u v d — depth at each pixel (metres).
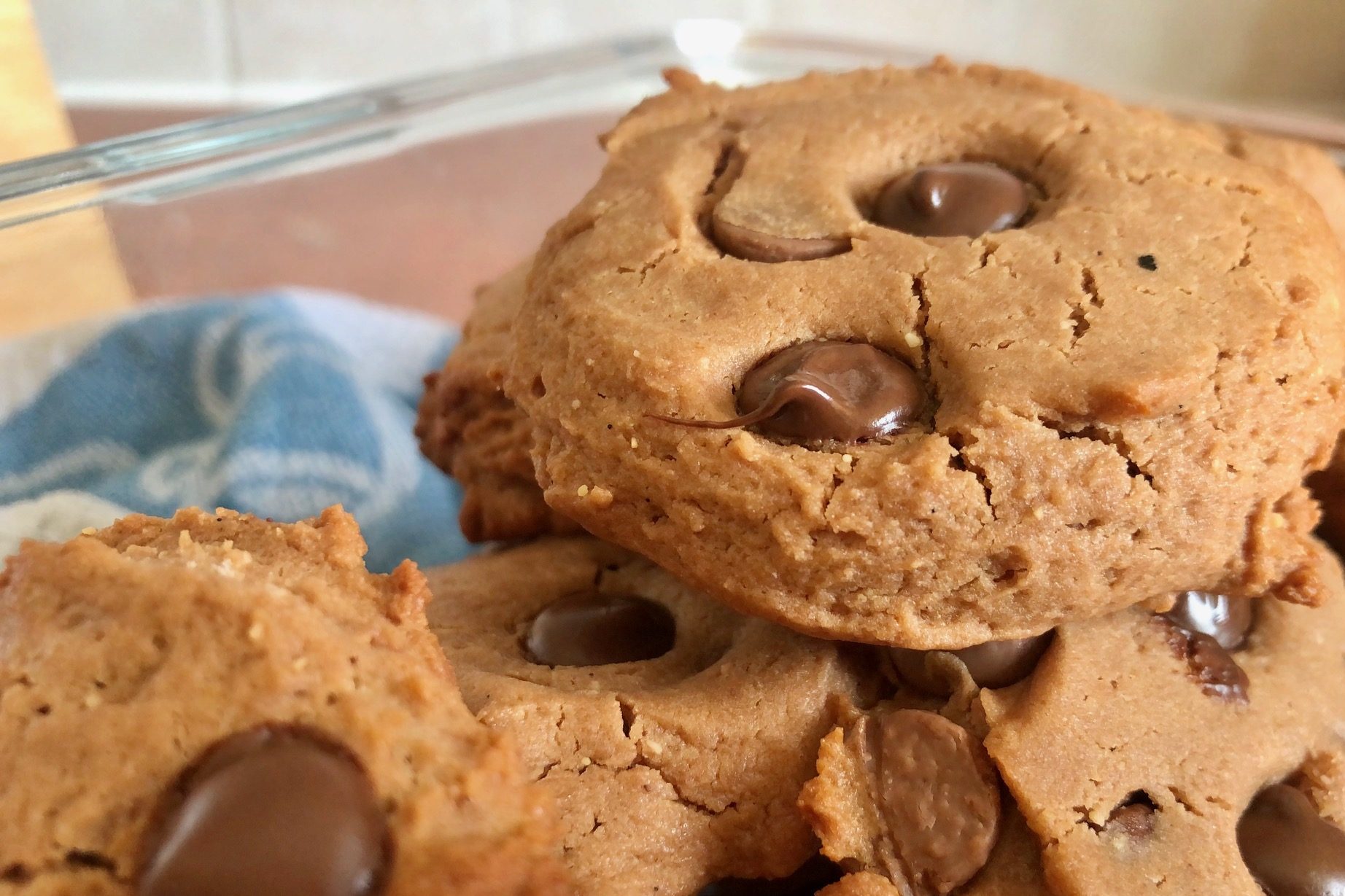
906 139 0.18
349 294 0.27
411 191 0.26
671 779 0.16
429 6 0.34
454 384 0.19
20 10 0.22
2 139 0.22
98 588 0.15
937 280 0.16
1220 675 0.17
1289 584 0.16
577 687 0.17
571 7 0.35
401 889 0.14
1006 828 0.16
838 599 0.16
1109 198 0.17
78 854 0.14
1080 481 0.15
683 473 0.16
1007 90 0.19
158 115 0.32
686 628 0.18
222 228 0.25
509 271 0.21
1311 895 0.16
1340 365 0.16
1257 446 0.16
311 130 0.23
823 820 0.16
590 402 0.16
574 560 0.19
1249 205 0.17
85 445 0.23
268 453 0.22
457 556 0.22
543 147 0.26
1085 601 0.16
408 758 0.14
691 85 0.19
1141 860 0.16
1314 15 0.32
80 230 0.22
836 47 0.27
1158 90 0.31
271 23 0.33
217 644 0.14
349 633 0.15
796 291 0.16
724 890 0.17
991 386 0.16
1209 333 0.16
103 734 0.14
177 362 0.23
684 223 0.17
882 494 0.15
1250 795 0.16
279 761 0.14
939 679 0.16
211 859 0.14
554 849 0.15
